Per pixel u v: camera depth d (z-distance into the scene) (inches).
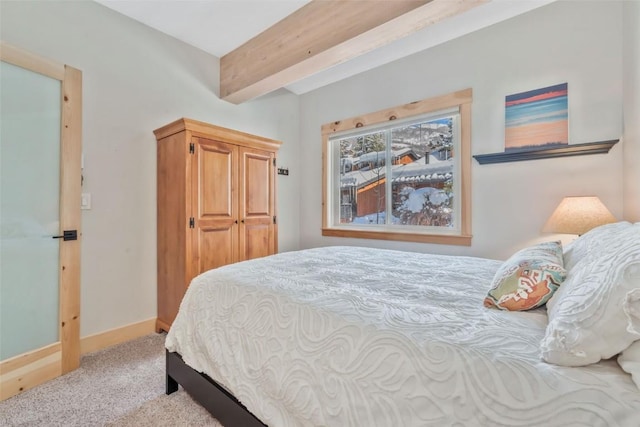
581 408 22.5
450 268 64.7
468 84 103.5
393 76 121.8
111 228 90.6
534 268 39.2
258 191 113.1
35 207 67.6
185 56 109.8
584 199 76.5
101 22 88.8
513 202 95.7
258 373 42.3
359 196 137.6
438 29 100.9
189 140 91.1
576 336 25.0
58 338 70.8
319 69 96.7
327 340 36.6
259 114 137.2
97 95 87.9
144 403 60.0
